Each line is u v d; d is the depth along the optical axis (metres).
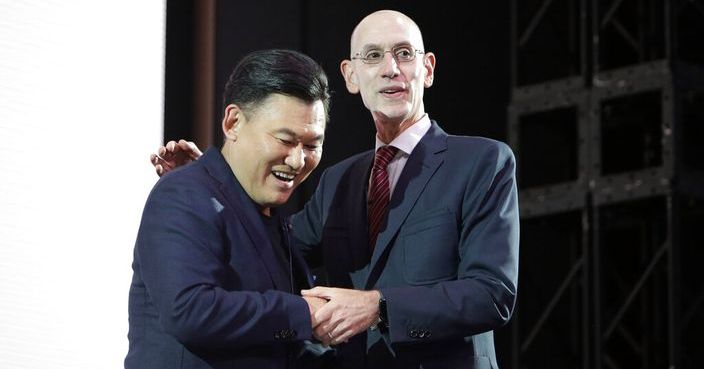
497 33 13.40
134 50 9.63
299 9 12.17
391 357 6.76
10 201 8.79
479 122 13.17
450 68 13.09
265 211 6.59
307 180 11.88
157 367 6.15
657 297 12.59
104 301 9.09
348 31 12.43
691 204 12.56
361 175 7.26
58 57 9.20
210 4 11.66
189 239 6.16
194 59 11.63
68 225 9.02
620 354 13.11
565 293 13.59
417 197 6.86
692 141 13.15
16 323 8.69
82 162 9.19
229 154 6.47
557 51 13.74
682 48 13.00
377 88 7.06
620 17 13.31
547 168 13.58
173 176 6.36
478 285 6.56
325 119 6.44
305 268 6.73
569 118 13.02
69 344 8.88
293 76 6.30
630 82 12.16
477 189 6.80
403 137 7.11
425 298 6.50
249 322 6.08
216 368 6.14
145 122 9.62
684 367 12.12
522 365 12.46
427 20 13.02
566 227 12.80
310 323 6.22
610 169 13.18
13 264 8.73
